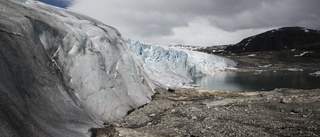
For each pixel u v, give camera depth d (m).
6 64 12.62
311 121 17.86
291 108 22.23
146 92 27.73
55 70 17.42
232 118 18.91
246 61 116.12
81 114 16.16
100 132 14.77
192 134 15.11
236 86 51.00
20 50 14.32
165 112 21.09
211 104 24.94
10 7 17.08
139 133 14.88
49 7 25.25
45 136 11.86
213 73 81.88
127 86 24.33
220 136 14.74
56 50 18.38
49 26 18.19
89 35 23.27
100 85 20.25
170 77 51.53
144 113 20.62
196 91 34.88
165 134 15.03
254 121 18.03
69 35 19.77
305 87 48.72
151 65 55.25
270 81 59.62
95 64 20.83
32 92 13.45
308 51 139.88
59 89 16.20
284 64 111.69
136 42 53.06
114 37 27.03
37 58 15.73
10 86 12.02
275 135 15.09
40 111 13.06
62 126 13.59
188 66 74.44
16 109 11.25
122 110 20.62
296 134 15.27
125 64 25.84
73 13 27.97
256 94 31.73
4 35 13.80
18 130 10.55
